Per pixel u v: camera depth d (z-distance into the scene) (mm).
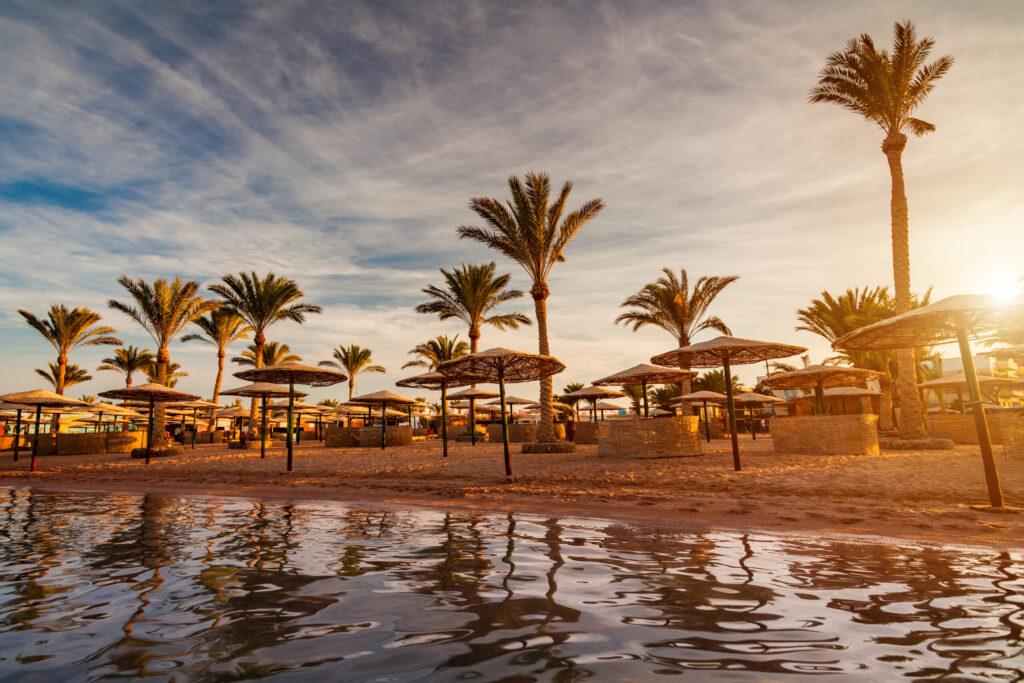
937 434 17000
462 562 4195
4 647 2547
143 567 4117
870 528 5402
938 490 7059
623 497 7613
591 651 2428
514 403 27078
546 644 2520
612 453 12695
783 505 6672
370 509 7289
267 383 17344
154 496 9133
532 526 5832
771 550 4535
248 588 3523
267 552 4609
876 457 10812
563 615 2932
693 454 12328
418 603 3176
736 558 4250
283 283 26109
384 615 2967
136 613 3041
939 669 2189
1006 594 3223
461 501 7840
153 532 5645
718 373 35156
